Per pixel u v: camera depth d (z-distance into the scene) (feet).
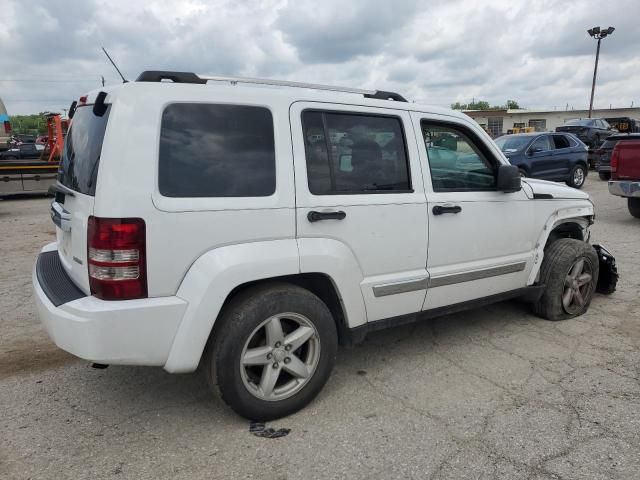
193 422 10.41
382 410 10.82
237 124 9.73
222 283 9.32
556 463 9.02
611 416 10.49
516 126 174.40
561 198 15.56
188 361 9.29
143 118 8.84
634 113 169.78
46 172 46.96
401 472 8.82
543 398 11.26
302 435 9.92
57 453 9.37
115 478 8.70
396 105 11.96
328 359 10.84
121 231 8.55
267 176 9.92
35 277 11.05
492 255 13.74
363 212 11.05
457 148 13.07
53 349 13.94
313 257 10.31
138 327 8.84
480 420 10.39
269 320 9.96
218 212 9.32
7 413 10.75
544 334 14.92
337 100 11.02
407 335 14.93
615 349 13.87
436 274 12.44
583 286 16.38
